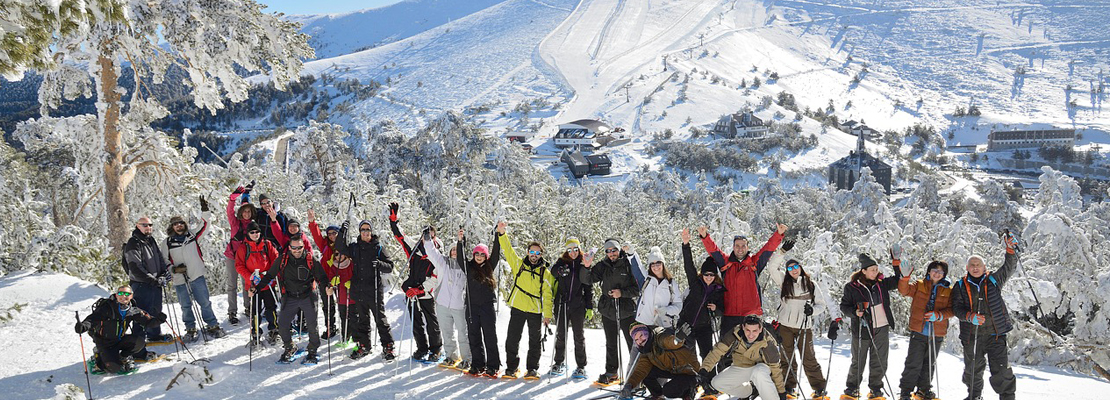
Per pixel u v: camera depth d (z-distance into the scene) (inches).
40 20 309.0
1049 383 418.6
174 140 764.6
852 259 964.0
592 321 816.9
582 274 344.2
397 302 484.1
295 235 353.7
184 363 331.0
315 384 332.5
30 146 1021.8
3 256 602.9
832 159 6889.8
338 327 424.2
